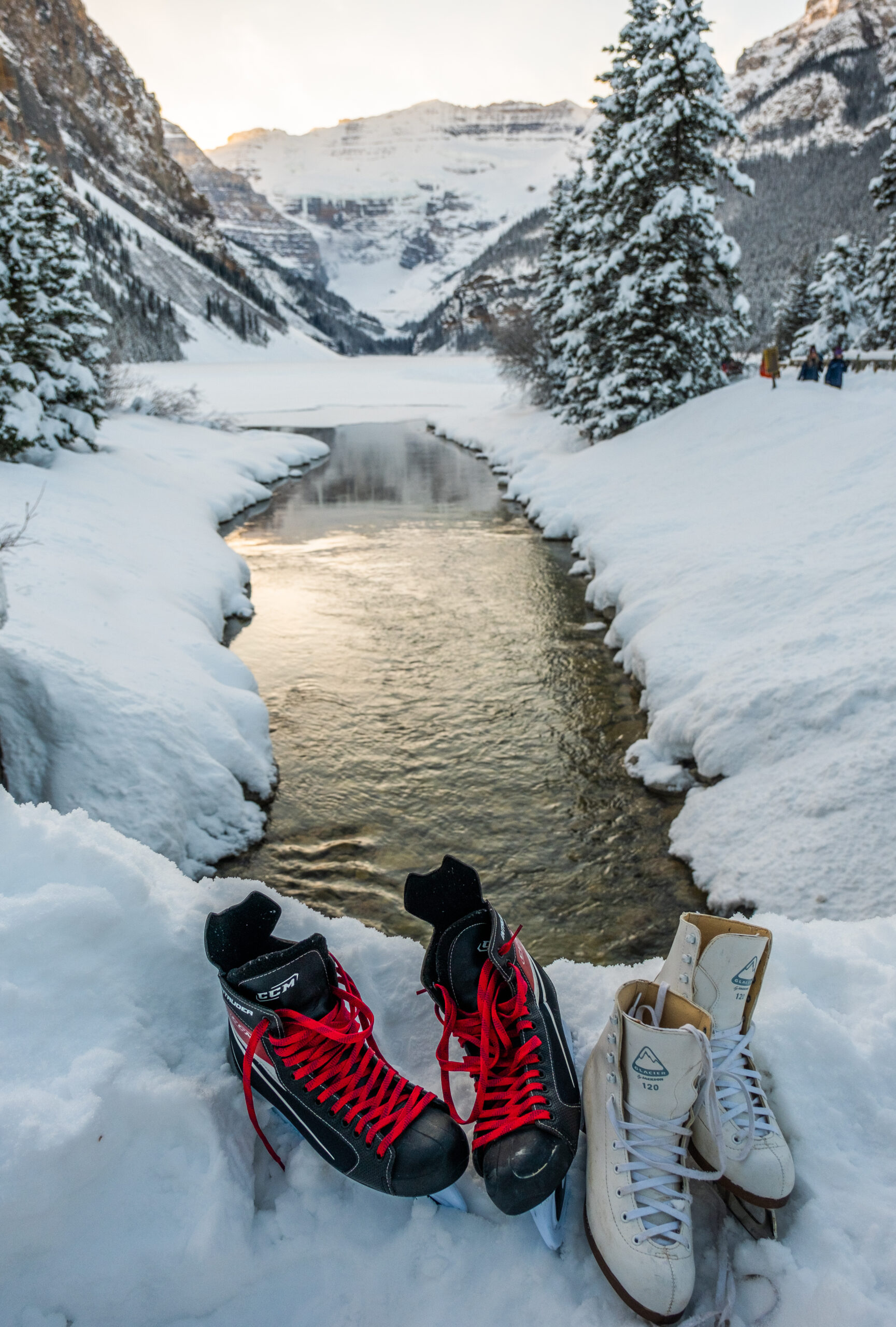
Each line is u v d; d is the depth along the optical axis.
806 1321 1.30
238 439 27.33
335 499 20.55
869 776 4.58
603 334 21.88
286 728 7.57
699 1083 1.49
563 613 10.59
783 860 4.49
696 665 6.90
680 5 17.84
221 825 5.62
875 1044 1.73
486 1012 1.63
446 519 17.55
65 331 15.59
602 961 4.50
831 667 5.56
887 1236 1.39
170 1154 1.47
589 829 5.73
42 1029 1.52
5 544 7.62
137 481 15.17
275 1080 1.56
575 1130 1.55
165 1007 1.75
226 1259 1.36
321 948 1.64
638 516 12.55
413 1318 1.36
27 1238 1.27
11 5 191.88
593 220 22.39
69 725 5.18
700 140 18.98
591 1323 1.34
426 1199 1.54
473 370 88.56
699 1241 1.49
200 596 9.82
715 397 17.28
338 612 11.08
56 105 186.12
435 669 8.94
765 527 9.52
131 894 1.83
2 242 14.70
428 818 6.03
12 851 1.84
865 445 10.98
